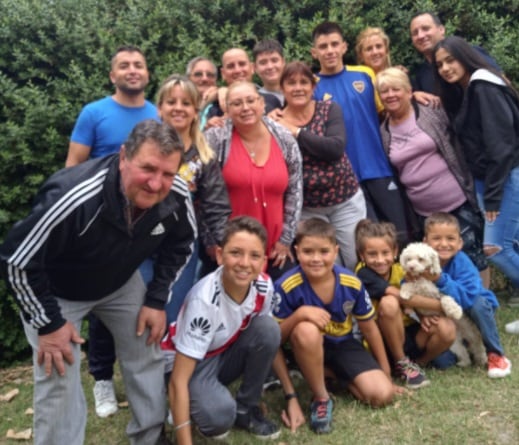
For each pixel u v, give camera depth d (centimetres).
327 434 318
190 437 292
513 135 412
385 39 468
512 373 370
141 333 282
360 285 352
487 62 425
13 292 243
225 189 347
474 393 349
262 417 326
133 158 227
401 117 435
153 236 259
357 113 439
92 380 421
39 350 252
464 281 377
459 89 435
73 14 488
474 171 428
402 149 432
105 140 370
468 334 384
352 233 406
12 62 471
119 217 240
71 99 461
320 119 396
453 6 515
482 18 508
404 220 441
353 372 347
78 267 254
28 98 452
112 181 238
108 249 248
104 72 474
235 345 316
